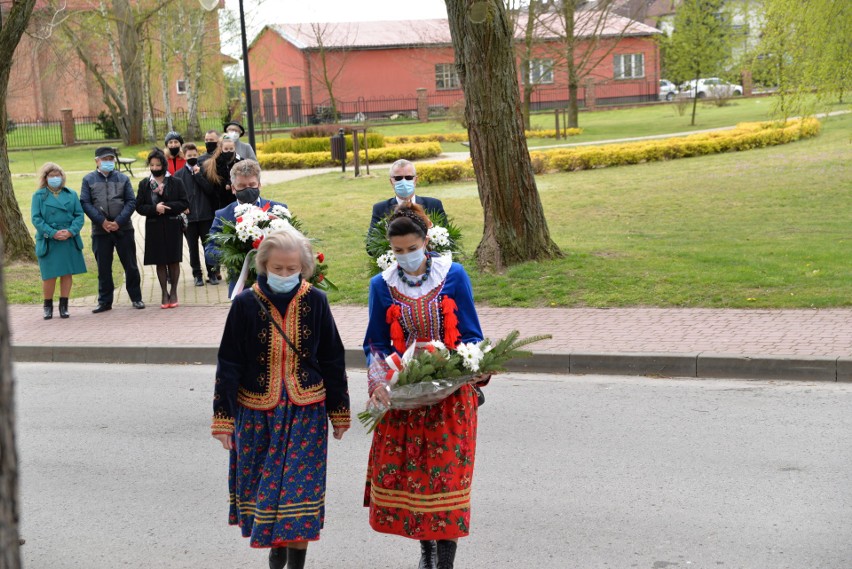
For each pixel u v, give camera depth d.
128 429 7.81
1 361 1.95
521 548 5.24
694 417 7.50
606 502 5.84
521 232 12.90
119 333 11.09
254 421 4.64
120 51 42.66
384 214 8.66
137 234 19.33
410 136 37.94
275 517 4.48
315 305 4.70
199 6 41.12
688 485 6.06
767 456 6.53
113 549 5.48
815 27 16.06
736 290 11.16
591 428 7.33
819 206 16.89
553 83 53.41
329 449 7.15
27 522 5.90
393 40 55.22
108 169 12.23
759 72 18.44
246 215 7.11
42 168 11.92
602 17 40.03
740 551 5.10
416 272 4.86
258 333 4.61
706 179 20.98
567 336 9.79
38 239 11.95
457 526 4.56
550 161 25.09
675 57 40.38
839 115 33.62
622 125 41.28
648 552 5.13
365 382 9.12
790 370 8.52
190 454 7.12
